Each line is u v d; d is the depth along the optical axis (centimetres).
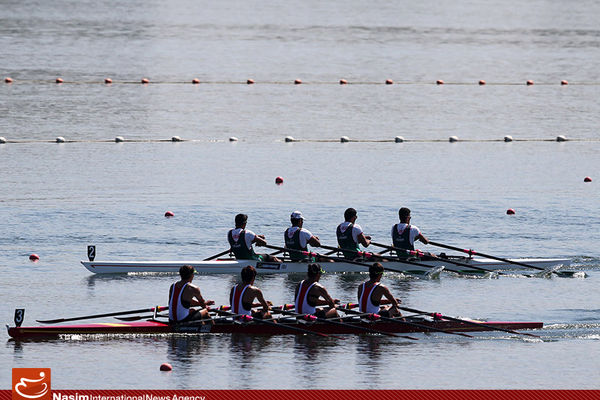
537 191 15725
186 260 11575
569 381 7850
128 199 14662
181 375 7819
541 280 11262
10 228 12862
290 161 17950
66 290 10338
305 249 11500
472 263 11544
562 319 9575
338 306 9112
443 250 12300
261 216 13762
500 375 7956
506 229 13300
